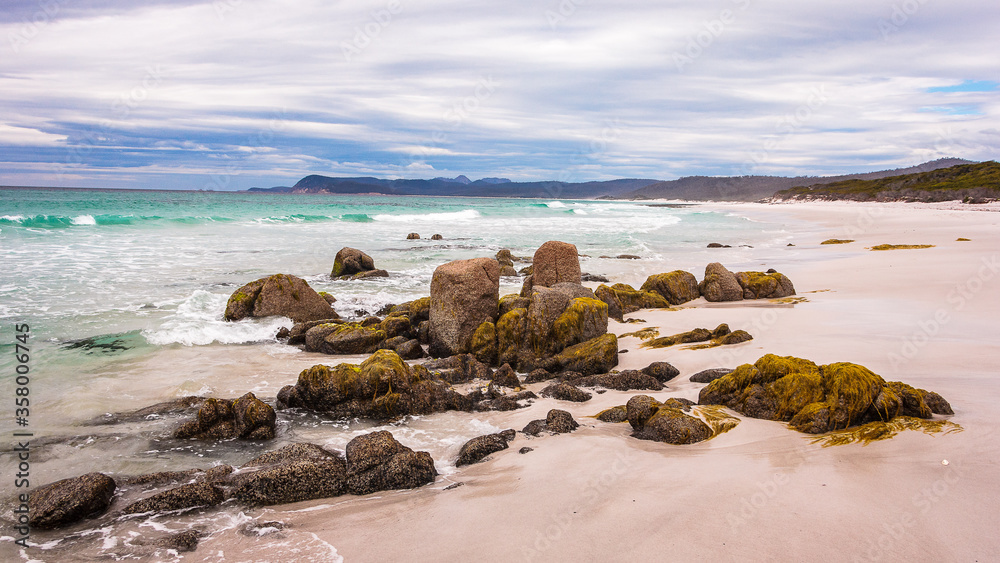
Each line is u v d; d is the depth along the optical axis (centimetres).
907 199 8669
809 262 2609
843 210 7169
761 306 1655
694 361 1119
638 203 15175
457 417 906
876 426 696
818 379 775
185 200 7488
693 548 489
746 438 718
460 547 516
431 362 1186
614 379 1017
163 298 1672
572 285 1386
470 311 1271
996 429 667
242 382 1059
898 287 1833
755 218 6644
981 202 7150
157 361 1162
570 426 809
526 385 1078
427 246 3281
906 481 570
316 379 916
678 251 3241
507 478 658
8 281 1766
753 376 845
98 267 2073
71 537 555
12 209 4266
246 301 1512
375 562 502
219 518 592
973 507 515
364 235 3738
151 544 539
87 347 1219
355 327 1330
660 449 712
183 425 810
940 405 733
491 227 4944
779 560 466
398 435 831
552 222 5684
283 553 520
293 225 4284
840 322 1343
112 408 908
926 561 452
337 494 644
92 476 618
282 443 800
